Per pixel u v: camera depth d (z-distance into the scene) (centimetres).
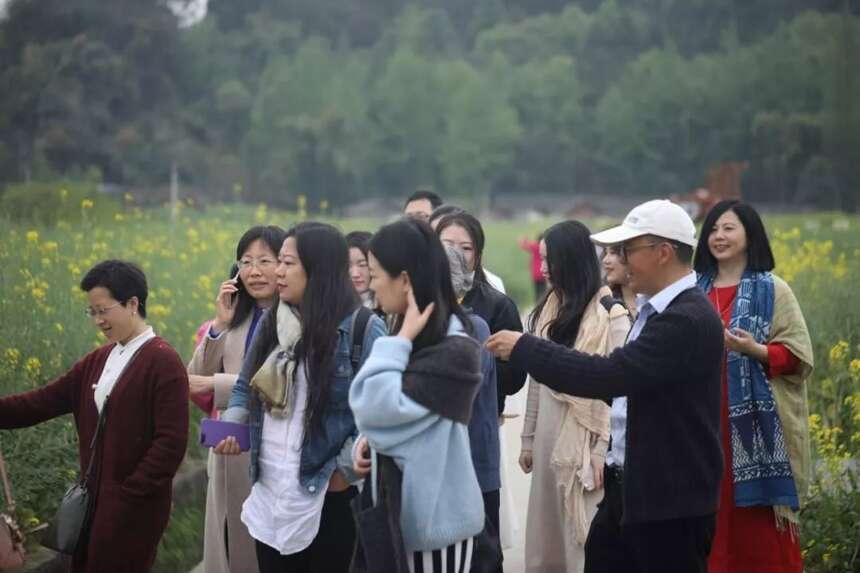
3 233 992
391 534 395
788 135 6038
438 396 393
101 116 3722
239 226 1500
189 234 1238
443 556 402
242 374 490
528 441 626
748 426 552
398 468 398
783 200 6047
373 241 407
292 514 459
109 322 503
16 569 573
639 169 8538
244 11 8712
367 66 8850
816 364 884
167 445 493
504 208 8331
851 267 1208
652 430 429
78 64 3662
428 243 405
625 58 9581
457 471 404
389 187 8306
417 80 8450
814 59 6328
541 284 2148
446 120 8469
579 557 580
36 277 888
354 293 469
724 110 7844
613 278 528
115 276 502
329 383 456
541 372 427
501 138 8512
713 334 426
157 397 496
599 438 577
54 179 2236
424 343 401
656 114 8312
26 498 622
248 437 486
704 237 589
